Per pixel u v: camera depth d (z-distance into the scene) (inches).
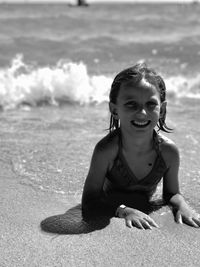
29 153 123.8
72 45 370.0
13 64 287.4
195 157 120.6
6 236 77.3
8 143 132.5
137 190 95.6
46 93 201.0
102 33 446.6
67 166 114.3
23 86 205.0
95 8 835.4
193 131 145.9
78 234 78.4
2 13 636.7
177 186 94.0
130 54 340.2
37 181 104.7
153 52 346.9
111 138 88.3
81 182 104.5
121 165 89.6
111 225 82.2
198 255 71.4
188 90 225.5
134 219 83.1
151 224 82.4
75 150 126.7
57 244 74.5
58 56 329.7
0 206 90.6
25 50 348.2
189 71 279.4
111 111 86.2
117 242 75.5
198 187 101.3
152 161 89.3
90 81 222.2
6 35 415.2
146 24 506.6
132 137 84.0
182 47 362.0
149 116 80.2
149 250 72.7
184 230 80.5
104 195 96.1
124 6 984.9
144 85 78.9
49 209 89.5
